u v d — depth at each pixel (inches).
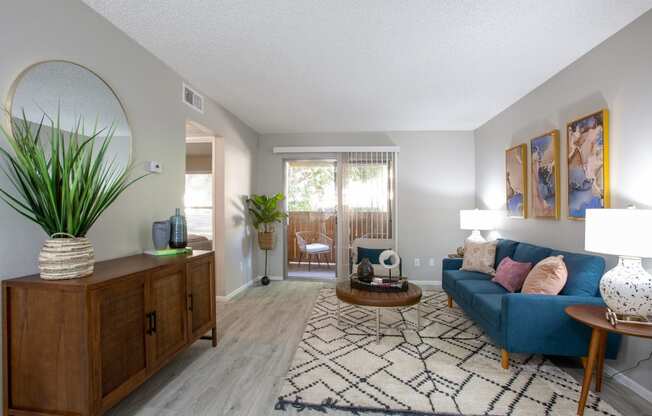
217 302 156.3
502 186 161.2
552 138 117.6
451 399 76.9
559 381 85.3
